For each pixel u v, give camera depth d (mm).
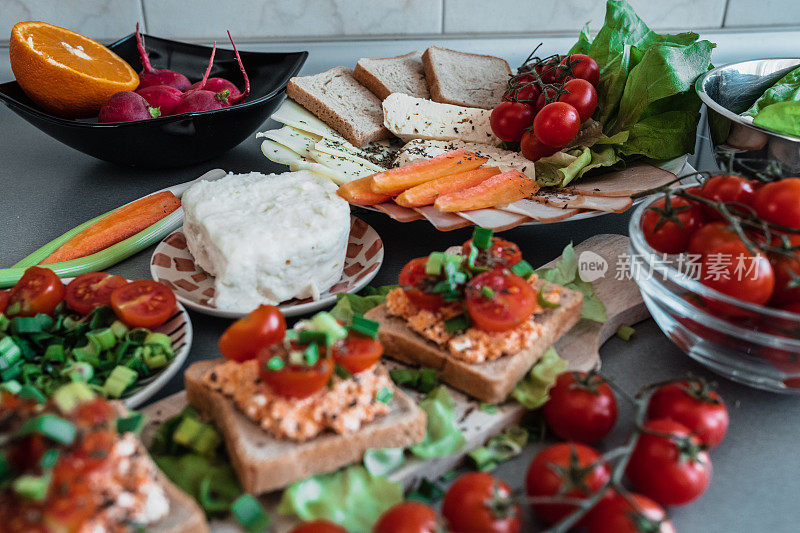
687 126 1234
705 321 812
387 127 1376
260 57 1570
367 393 745
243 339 771
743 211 842
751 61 1343
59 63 1299
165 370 854
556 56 1276
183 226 1127
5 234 1213
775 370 822
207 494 699
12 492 577
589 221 1287
